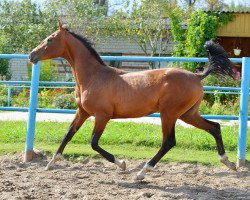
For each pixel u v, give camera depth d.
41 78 20.75
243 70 8.20
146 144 9.78
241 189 6.96
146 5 25.66
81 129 11.08
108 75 7.50
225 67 7.47
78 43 7.73
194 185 7.15
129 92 7.30
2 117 15.31
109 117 7.43
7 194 6.39
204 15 19.59
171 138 7.26
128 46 27.23
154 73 7.34
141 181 7.23
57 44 7.76
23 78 27.33
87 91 7.50
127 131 11.10
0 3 26.02
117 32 26.09
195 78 7.32
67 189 6.73
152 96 7.23
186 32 20.75
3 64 25.34
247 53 22.84
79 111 7.91
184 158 8.61
